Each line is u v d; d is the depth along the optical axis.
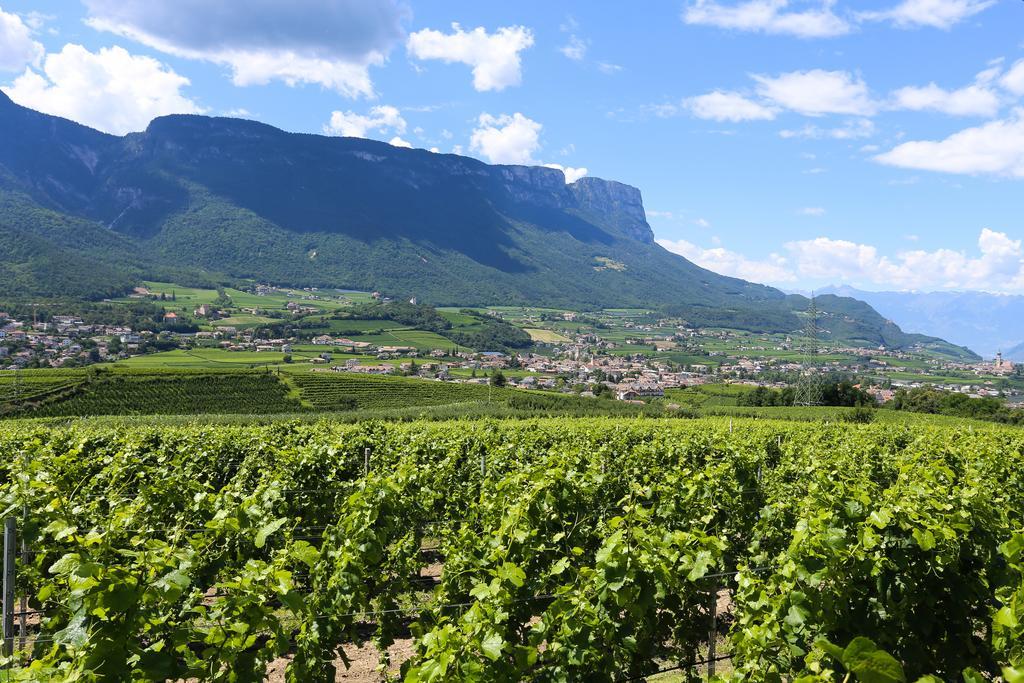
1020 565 4.46
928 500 5.97
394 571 7.45
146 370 72.88
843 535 4.91
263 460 12.80
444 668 3.90
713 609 5.97
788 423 35.22
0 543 6.59
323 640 5.39
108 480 10.04
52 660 3.73
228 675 4.13
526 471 9.26
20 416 54.03
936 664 5.22
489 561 6.23
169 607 4.65
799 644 4.66
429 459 14.04
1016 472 12.08
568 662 4.50
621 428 22.94
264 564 4.60
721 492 9.30
